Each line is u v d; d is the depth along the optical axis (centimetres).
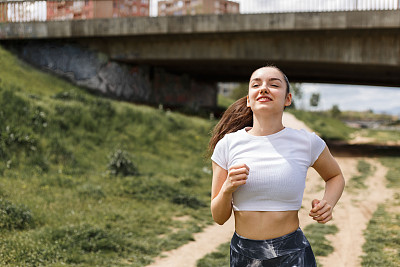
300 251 206
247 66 2477
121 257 632
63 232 681
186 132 1817
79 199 924
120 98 2288
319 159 221
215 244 729
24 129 1227
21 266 541
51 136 1289
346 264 619
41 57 2230
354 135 3516
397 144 2598
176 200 1017
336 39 1964
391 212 948
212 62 2331
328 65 2148
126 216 852
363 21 1805
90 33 2152
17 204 789
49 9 2316
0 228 670
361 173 1477
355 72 2452
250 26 1978
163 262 629
